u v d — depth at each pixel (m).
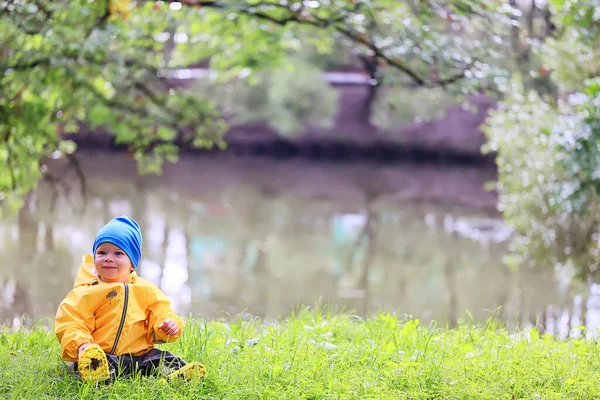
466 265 16.61
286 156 44.94
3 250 16.52
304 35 14.45
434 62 10.49
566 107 14.64
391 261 17.22
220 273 15.57
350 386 4.47
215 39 13.55
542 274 15.24
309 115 42.09
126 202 25.45
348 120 44.81
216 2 10.69
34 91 11.08
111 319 4.56
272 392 4.33
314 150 44.84
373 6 10.99
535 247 15.78
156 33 13.11
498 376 4.76
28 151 12.14
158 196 27.42
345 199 28.67
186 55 14.23
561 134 10.67
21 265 15.02
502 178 16.39
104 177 32.25
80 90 12.20
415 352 5.28
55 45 10.45
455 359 5.14
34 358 4.96
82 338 4.39
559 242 15.05
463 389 4.47
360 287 14.57
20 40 10.77
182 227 21.33
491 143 16.19
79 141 43.50
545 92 15.78
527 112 15.24
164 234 20.14
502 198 16.86
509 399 4.40
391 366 4.86
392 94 32.28
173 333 4.64
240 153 44.66
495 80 10.59
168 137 13.94
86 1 10.10
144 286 4.69
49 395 4.26
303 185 32.94
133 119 13.45
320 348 5.37
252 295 13.66
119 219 4.82
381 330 6.27
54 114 12.50
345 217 24.22
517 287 14.17
